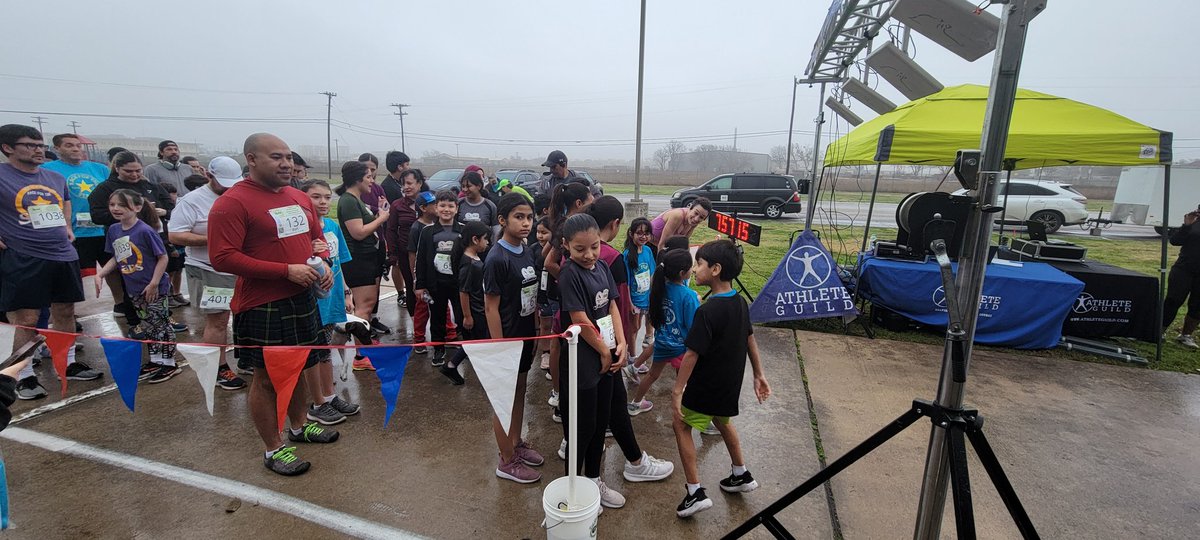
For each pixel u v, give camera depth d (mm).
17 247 3486
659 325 3199
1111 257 10422
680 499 2629
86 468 2764
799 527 2443
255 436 3115
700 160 74750
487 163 71125
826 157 6859
